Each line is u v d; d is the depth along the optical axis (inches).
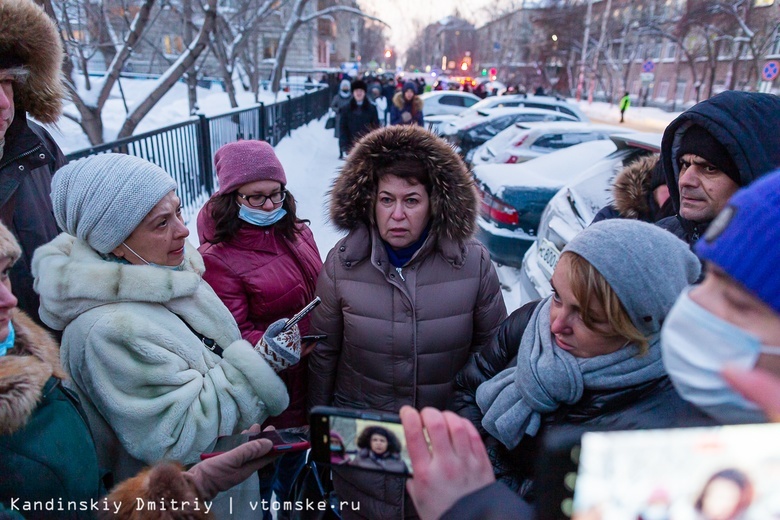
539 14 1738.4
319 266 79.0
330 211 62.0
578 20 1518.2
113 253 49.4
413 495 25.7
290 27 570.6
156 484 37.5
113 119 364.5
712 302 22.1
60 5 201.8
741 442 19.0
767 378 20.2
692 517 18.9
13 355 35.8
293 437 47.4
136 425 45.1
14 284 60.1
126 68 626.2
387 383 61.2
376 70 2455.7
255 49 637.3
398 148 55.2
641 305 34.0
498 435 41.3
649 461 19.4
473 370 51.6
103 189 45.3
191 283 50.5
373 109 357.7
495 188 167.9
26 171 62.8
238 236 69.0
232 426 50.3
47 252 47.8
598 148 179.3
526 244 161.2
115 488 39.5
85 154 126.8
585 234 36.8
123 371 44.3
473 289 61.2
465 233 58.6
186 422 46.6
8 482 34.1
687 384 22.5
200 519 37.9
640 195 90.8
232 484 41.8
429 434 26.3
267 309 69.7
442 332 60.0
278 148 366.9
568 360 37.3
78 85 199.6
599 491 19.6
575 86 1814.7
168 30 529.0
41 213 64.6
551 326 39.3
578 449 19.8
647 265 34.1
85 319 45.0
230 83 469.7
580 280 35.1
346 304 61.3
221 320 55.2
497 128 331.0
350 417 30.4
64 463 36.4
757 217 20.8
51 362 38.4
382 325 59.9
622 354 35.9
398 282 59.3
